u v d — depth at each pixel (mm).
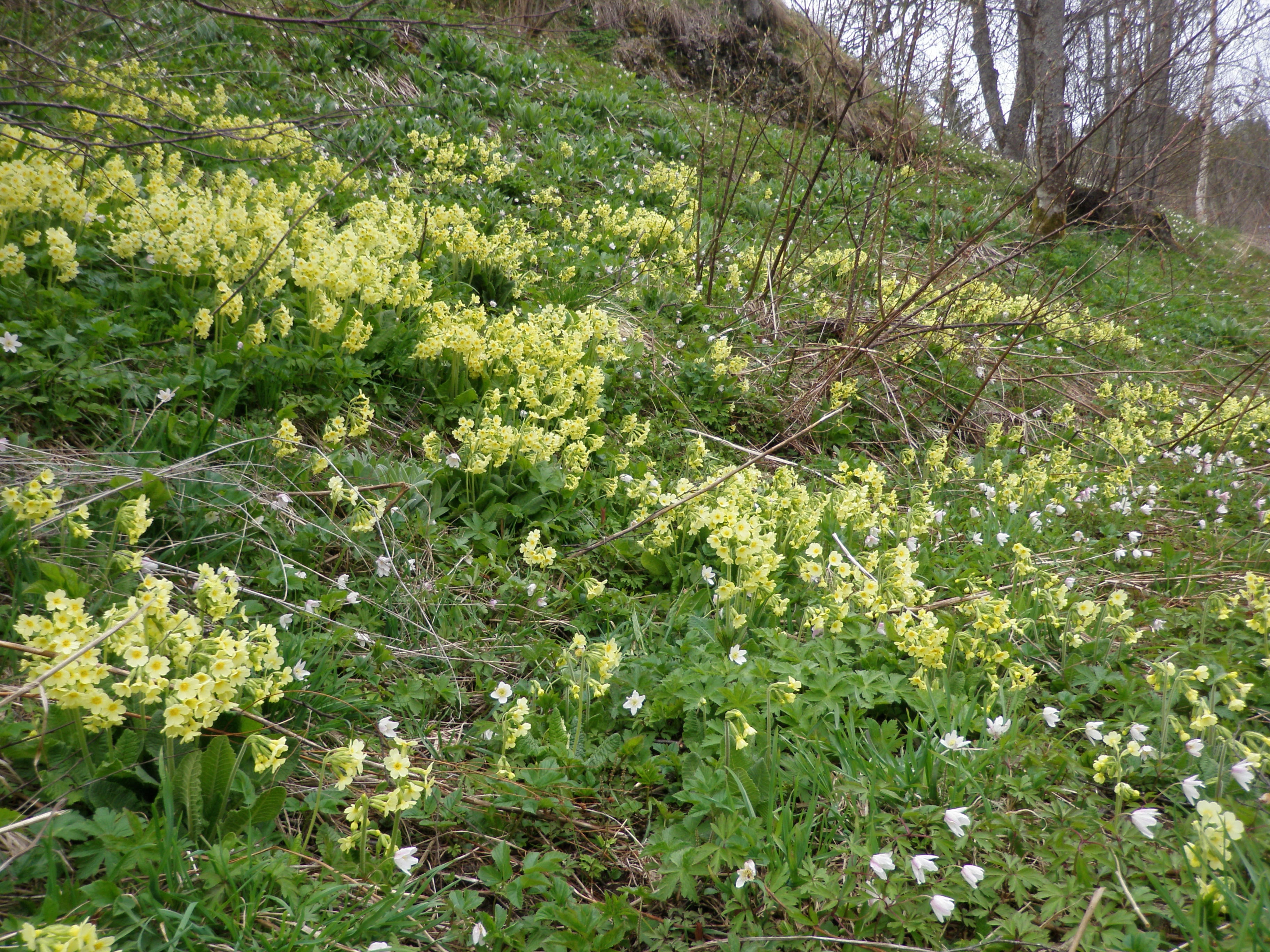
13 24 6082
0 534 2791
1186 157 9117
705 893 2330
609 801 2705
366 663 3191
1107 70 10195
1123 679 3328
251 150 7684
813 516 4215
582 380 5215
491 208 9602
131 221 4793
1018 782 2652
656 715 2945
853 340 7070
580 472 4695
